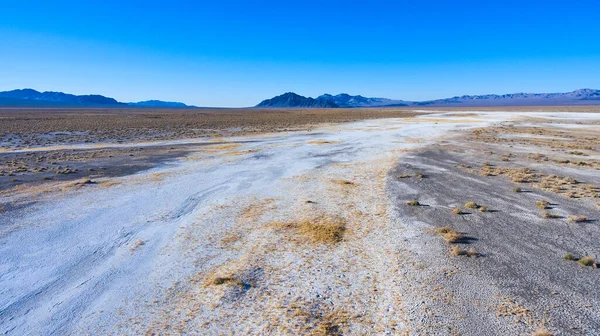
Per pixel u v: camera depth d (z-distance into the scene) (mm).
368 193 16656
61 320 7387
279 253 10359
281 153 28953
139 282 8859
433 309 7520
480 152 28859
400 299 7938
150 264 9805
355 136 41812
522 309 7457
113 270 9492
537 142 35156
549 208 14172
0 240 11328
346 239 11320
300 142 36406
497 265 9430
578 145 32625
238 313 7508
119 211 14195
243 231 12078
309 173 21188
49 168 23172
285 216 13516
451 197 15875
